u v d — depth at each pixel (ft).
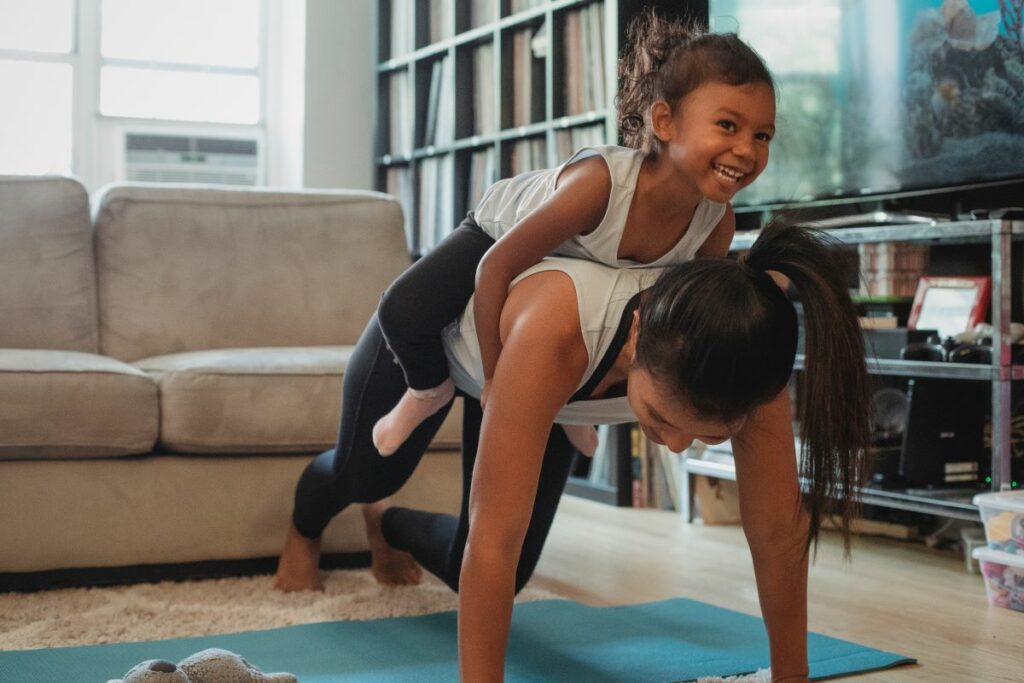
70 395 7.62
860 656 6.23
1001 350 8.53
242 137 18.29
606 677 5.81
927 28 9.80
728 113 4.23
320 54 17.43
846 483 4.19
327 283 10.11
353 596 7.52
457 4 15.62
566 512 11.55
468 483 6.14
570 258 4.77
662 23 4.80
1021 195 9.71
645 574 8.55
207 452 8.09
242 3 18.24
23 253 9.37
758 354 3.89
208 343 9.70
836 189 10.76
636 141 4.82
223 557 8.11
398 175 17.21
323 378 8.26
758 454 4.74
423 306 5.45
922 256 10.32
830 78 10.71
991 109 9.32
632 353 4.40
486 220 5.46
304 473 7.42
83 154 17.31
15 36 16.97
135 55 17.62
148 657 6.05
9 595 7.54
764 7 11.37
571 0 12.98
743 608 7.52
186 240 9.85
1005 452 8.55
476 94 15.51
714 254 5.12
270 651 6.24
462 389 5.90
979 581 8.44
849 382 4.15
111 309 9.57
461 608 4.31
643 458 11.87
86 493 7.77
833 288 4.19
